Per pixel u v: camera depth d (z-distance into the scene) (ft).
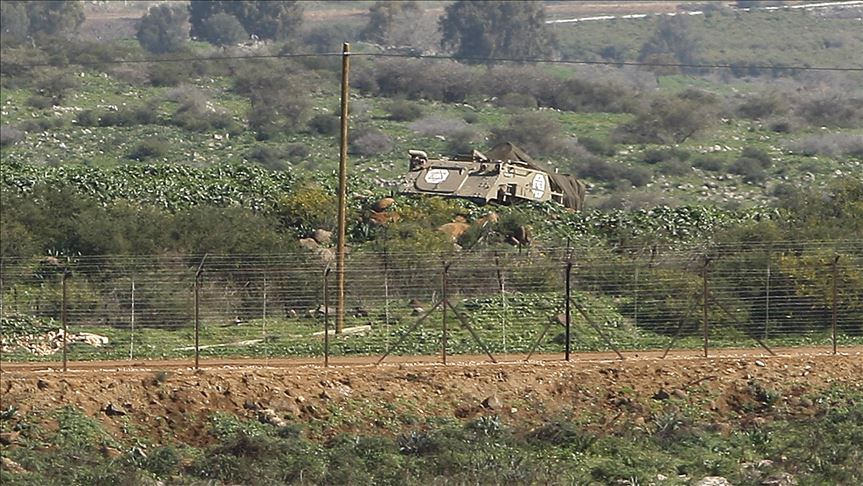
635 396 386.32
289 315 456.45
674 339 435.12
